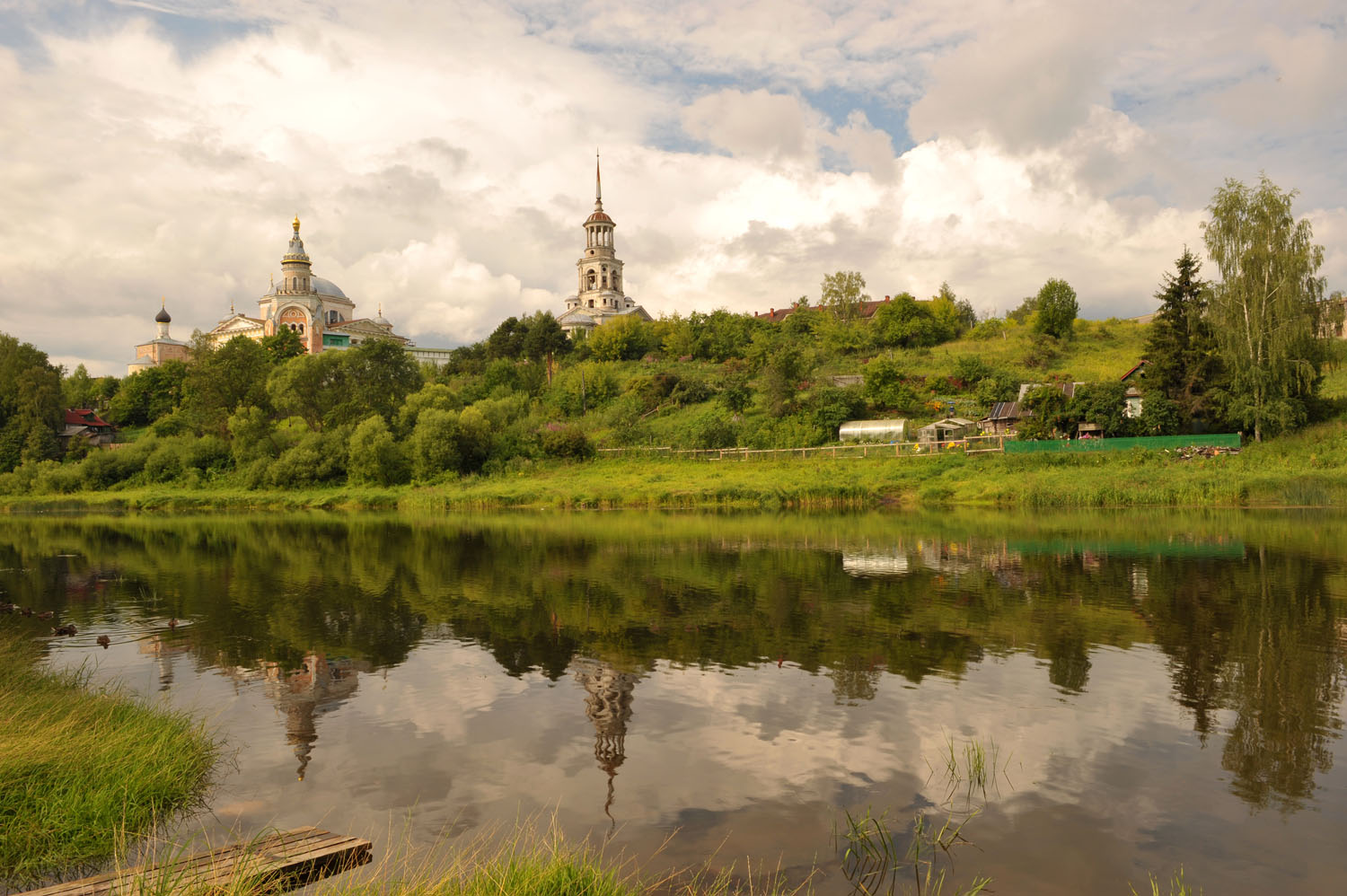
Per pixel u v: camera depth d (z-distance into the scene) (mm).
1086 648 15180
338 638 17375
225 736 11555
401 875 7582
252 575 26703
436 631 17828
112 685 14117
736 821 8727
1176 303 53188
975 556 26281
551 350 101875
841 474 51688
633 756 10555
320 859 7680
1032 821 8625
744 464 58219
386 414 76438
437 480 63656
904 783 9602
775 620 17953
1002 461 50219
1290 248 49031
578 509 49750
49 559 32031
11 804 8727
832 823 8633
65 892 7004
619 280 142875
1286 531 30516
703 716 11969
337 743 11211
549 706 12625
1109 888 7359
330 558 30531
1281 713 11672
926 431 58656
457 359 106062
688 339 101375
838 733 11195
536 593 21828
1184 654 14695
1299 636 15742
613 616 18812
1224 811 8805
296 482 67562
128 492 70062
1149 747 10539
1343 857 7832
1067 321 91500
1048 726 11320
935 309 100562
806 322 103750
